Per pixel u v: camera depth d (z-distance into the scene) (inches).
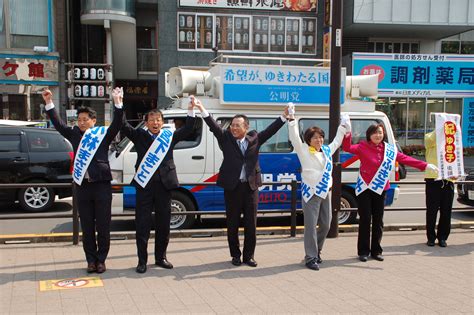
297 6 730.2
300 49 738.8
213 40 718.5
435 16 726.5
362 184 207.8
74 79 664.4
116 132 180.1
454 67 766.5
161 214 189.8
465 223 282.5
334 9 237.6
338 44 238.5
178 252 218.8
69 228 290.5
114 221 303.9
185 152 261.9
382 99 760.3
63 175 342.3
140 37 810.2
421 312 149.4
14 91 641.6
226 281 177.2
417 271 193.8
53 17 658.2
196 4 705.6
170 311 146.9
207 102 268.1
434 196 235.3
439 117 233.5
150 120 187.2
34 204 337.1
